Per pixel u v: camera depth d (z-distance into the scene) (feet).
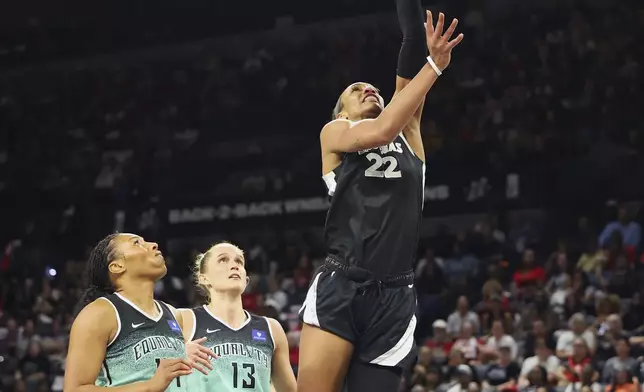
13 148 59.26
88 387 12.69
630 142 46.19
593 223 43.62
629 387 28.91
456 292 38.75
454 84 52.90
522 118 49.39
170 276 47.65
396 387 12.31
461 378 30.83
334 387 12.14
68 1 63.87
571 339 31.53
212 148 55.72
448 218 46.83
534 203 45.39
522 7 55.26
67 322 42.63
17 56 63.82
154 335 13.57
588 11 53.78
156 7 63.16
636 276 36.45
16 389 37.47
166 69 61.57
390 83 55.88
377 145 11.68
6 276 48.70
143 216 52.13
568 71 50.83
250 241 49.85
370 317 12.16
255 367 16.88
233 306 17.30
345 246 12.14
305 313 12.30
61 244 51.88
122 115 59.77
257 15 61.67
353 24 58.70
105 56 62.75
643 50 50.55
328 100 56.18
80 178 55.98
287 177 51.62
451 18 56.54
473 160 47.96
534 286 37.60
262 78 58.59
